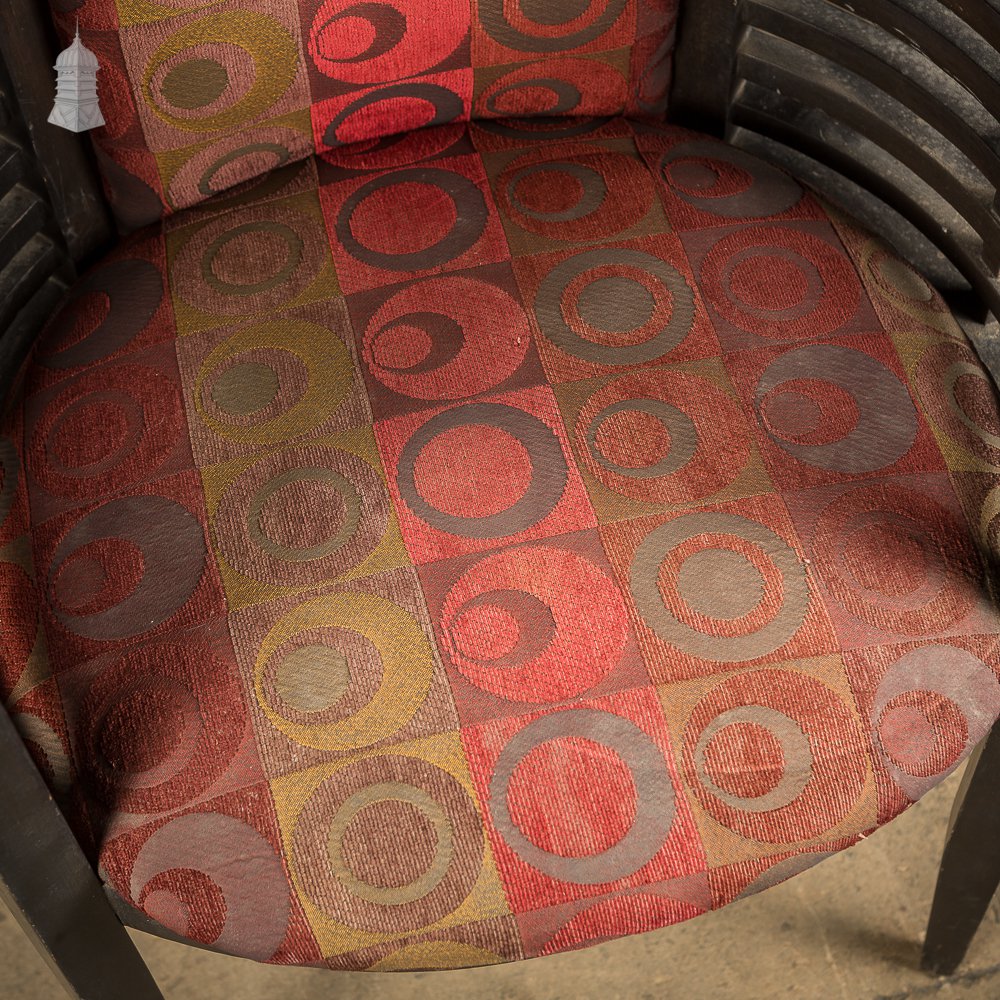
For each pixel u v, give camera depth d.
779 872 0.70
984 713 0.73
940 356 0.82
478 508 0.74
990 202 0.79
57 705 0.73
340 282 0.83
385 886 0.68
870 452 0.77
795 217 0.87
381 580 0.73
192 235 0.87
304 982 1.09
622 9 0.87
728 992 1.08
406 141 0.91
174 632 0.73
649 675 0.70
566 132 0.92
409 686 0.70
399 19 0.84
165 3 0.78
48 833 0.67
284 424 0.78
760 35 0.90
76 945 0.73
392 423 0.77
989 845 0.89
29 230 0.84
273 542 0.74
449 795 0.69
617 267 0.83
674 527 0.74
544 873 0.69
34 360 0.84
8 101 0.78
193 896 0.69
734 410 0.78
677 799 0.69
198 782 0.70
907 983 1.08
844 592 0.73
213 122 0.84
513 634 0.71
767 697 0.70
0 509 0.79
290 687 0.71
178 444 0.78
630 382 0.78
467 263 0.83
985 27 0.72
